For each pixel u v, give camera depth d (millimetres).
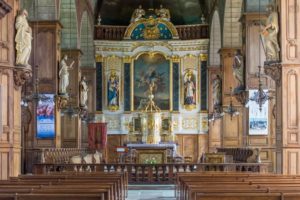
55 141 27375
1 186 11125
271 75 20641
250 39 27031
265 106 27203
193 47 43312
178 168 22969
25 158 27047
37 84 26188
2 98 17984
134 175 23125
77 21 34438
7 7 14438
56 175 15891
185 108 43031
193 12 44375
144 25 43812
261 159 27172
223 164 22734
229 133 34906
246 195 8930
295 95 20172
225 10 33812
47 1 27734
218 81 35562
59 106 28094
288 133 20062
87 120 38844
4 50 18109
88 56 42312
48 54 27719
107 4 44500
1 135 17484
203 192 9211
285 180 13305
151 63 43625
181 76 43375
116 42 43625
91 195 8859
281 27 20266
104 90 43438
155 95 43375
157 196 19953
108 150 42750
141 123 42094
